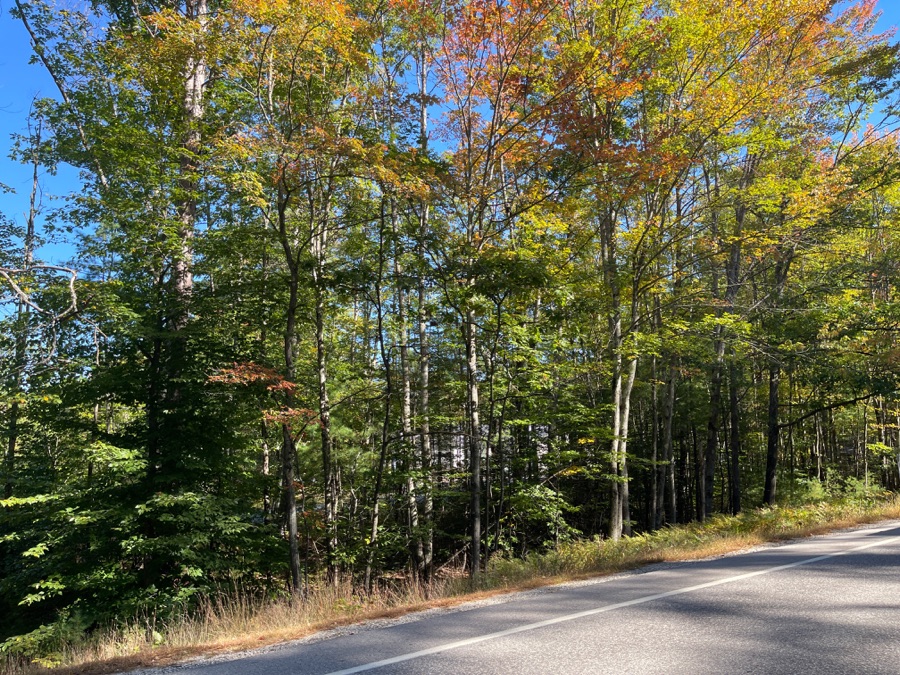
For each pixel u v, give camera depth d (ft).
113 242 42.50
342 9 37.42
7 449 46.93
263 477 46.85
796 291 66.95
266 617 24.64
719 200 56.49
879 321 64.54
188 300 44.32
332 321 67.41
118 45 45.75
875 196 64.03
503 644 16.46
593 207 53.52
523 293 42.70
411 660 15.44
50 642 34.35
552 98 42.78
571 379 65.82
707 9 46.88
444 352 72.90
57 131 51.06
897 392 62.28
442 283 42.60
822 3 47.14
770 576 24.43
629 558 33.83
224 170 40.22
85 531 39.32
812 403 86.02
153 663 18.08
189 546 38.06
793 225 54.60
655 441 74.84
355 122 47.01
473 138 47.67
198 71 47.34
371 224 53.47
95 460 38.75
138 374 42.14
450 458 66.95
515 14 40.86
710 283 75.05
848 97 58.49
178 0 50.96
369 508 61.05
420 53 53.98
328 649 17.56
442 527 73.31
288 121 41.22
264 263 48.67
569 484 75.77
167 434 42.45
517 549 64.18
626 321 70.79
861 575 23.38
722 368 68.44
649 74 46.42
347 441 63.00
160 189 44.34
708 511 69.51
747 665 13.62
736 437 76.84
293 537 40.29
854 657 13.82
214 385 42.42
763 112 51.49
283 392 42.34
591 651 15.24
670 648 15.19
